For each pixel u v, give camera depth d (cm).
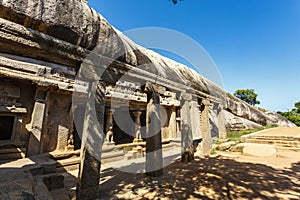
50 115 834
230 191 413
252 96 3409
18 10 270
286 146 1020
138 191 428
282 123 2688
